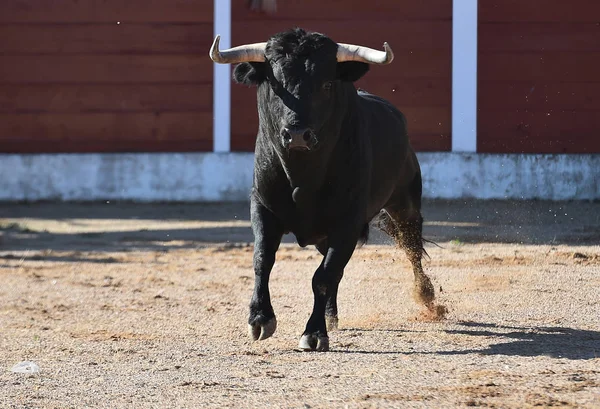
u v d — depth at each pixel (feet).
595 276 56.39
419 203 49.39
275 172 38.06
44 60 104.63
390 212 49.11
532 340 39.17
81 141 104.88
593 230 78.74
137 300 51.42
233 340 40.34
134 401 29.89
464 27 102.99
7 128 104.73
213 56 36.94
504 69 103.76
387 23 103.76
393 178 44.96
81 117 104.83
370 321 44.47
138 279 58.95
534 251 67.26
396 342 39.19
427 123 103.76
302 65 35.81
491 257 64.34
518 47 103.55
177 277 59.67
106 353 37.83
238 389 31.14
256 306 37.42
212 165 102.58
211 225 85.46
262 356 36.76
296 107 35.29
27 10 104.47
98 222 87.71
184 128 104.83
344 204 38.70
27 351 38.40
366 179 39.58
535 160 101.30
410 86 103.71
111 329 43.27
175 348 38.65
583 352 36.55
